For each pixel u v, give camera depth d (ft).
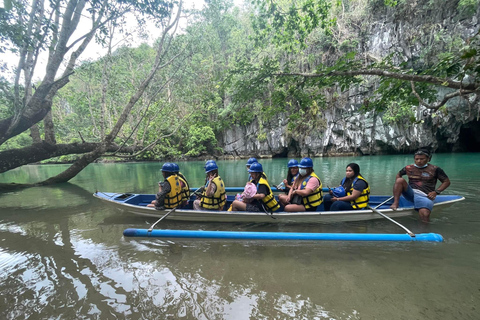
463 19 58.90
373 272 7.79
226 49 88.63
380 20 70.90
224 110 81.35
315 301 6.53
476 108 61.77
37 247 10.37
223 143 92.27
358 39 71.92
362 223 12.23
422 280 7.26
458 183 21.77
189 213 12.80
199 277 7.81
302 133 82.17
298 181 12.99
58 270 8.42
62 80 25.14
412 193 12.42
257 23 25.98
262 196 12.14
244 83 19.84
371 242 10.05
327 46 77.10
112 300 6.77
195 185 26.11
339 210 12.46
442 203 12.35
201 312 6.25
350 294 6.75
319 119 79.61
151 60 65.67
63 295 7.03
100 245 10.44
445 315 5.84
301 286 7.20
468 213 13.02
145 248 10.07
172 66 37.76
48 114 27.43
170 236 10.34
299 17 23.20
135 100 31.68
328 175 29.91
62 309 6.46
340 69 15.25
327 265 8.34
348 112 76.38
